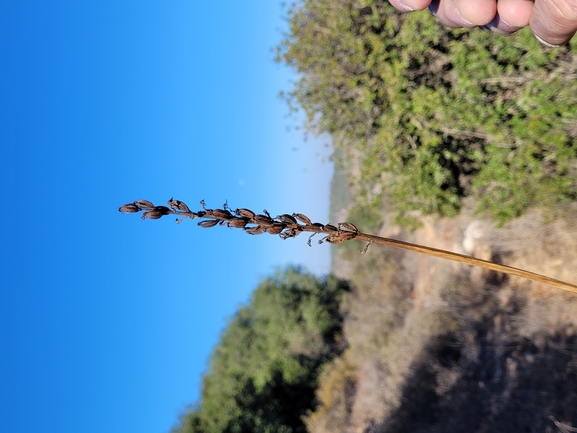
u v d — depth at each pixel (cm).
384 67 777
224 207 147
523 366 701
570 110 581
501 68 627
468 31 656
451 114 705
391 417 986
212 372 1930
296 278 1861
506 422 694
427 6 195
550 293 679
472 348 827
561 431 595
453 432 789
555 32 152
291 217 146
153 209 144
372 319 1255
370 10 809
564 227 646
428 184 780
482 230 789
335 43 845
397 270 1164
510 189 699
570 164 609
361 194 982
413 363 984
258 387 1634
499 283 795
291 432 1470
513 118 643
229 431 1540
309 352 1612
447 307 902
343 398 1282
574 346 625
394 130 779
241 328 1903
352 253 1355
